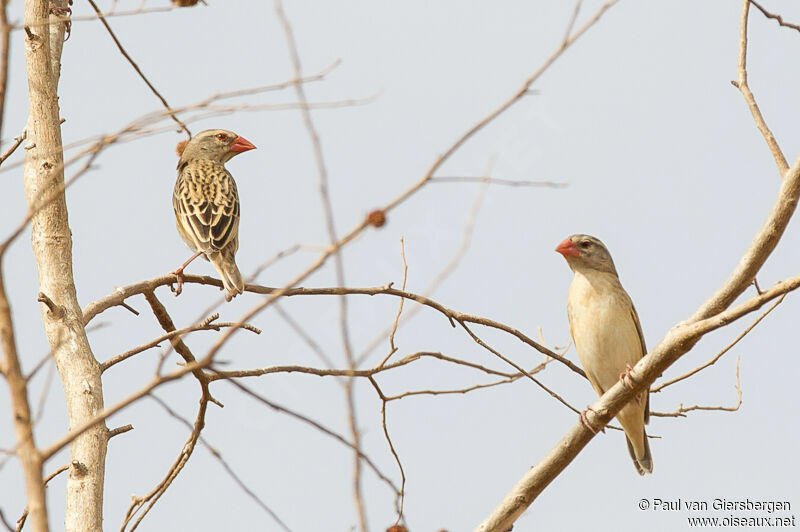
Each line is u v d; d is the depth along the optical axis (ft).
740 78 31.86
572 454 34.12
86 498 30.91
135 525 32.91
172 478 33.73
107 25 35.12
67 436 17.06
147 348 34.71
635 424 42.73
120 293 37.58
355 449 17.30
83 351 33.37
